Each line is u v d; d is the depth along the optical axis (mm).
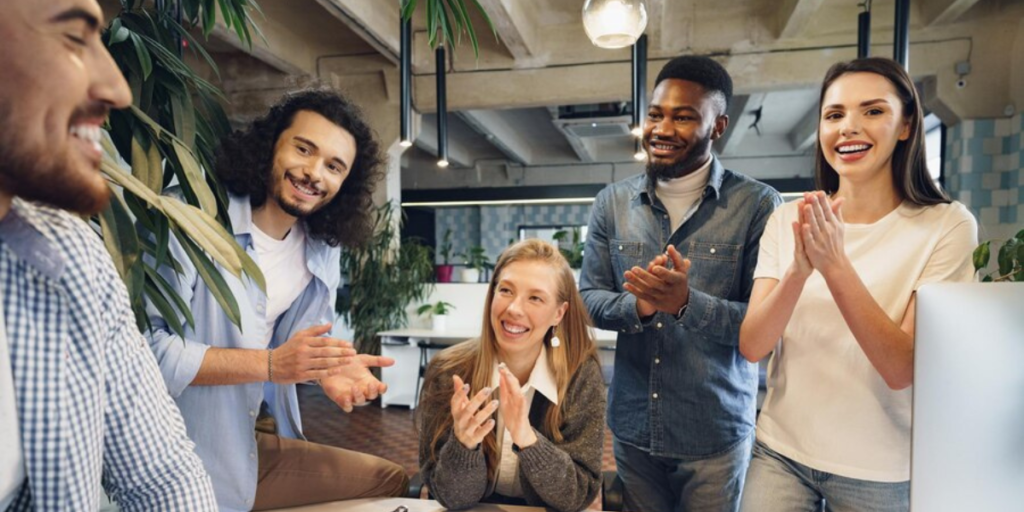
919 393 609
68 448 591
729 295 1512
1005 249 1438
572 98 5121
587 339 1355
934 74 4590
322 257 1564
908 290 1081
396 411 5230
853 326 987
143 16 1243
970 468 587
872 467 1086
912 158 1107
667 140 1492
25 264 559
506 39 4629
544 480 1146
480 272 5961
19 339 554
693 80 1461
